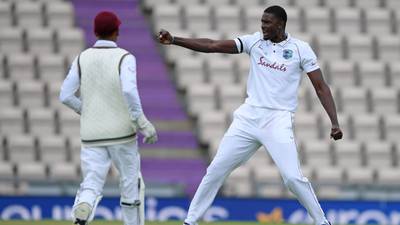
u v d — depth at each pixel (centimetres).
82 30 5872
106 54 2466
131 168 2508
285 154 2483
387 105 5694
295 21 6044
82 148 2503
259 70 2520
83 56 2488
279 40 2527
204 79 5653
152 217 4322
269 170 5109
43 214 4306
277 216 4372
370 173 5284
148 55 5859
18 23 5903
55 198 4309
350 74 5800
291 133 2500
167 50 5819
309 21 6069
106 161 2491
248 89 2558
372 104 5688
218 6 6031
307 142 5344
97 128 2464
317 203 2503
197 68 5672
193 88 5544
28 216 4300
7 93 5472
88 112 2478
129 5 6188
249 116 2517
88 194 2436
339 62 5816
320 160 5319
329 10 6131
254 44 2530
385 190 4781
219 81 5650
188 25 5928
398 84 5825
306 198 2497
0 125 5328
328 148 5350
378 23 6141
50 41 5788
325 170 5234
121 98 2462
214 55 5753
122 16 6094
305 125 5453
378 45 6003
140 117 2431
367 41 5978
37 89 5497
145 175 5194
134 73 2428
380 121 5581
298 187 2486
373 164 5397
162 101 5616
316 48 5919
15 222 3859
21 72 5603
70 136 5306
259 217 4369
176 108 5591
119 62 2448
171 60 5788
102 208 4256
